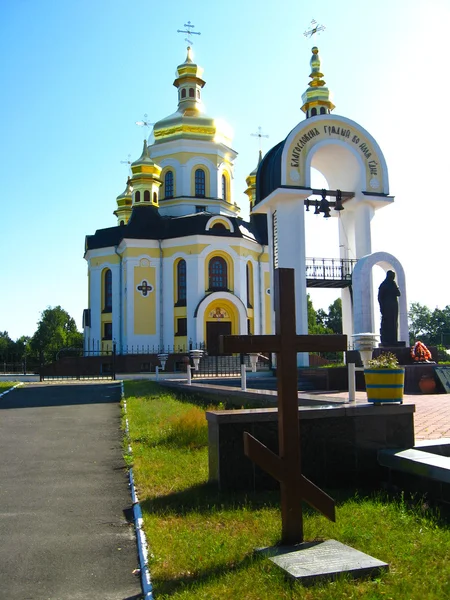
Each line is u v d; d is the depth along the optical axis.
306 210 26.59
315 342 5.75
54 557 5.75
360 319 23.81
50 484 8.58
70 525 6.72
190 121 44.25
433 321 95.31
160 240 40.41
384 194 26.75
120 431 13.34
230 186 46.38
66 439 12.34
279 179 25.44
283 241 25.41
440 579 4.62
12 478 8.95
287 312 5.72
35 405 18.59
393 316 22.66
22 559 5.70
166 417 14.14
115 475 9.11
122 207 54.34
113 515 7.09
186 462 9.33
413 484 7.25
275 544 5.52
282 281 5.75
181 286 40.28
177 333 39.84
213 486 7.77
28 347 88.12
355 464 7.86
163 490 7.81
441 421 11.32
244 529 6.04
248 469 7.63
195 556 5.32
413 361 21.23
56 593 4.95
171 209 43.62
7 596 4.89
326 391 19.36
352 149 26.48
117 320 41.72
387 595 4.33
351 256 28.09
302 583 4.57
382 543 5.44
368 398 8.34
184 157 44.03
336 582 4.54
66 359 38.53
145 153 42.47
